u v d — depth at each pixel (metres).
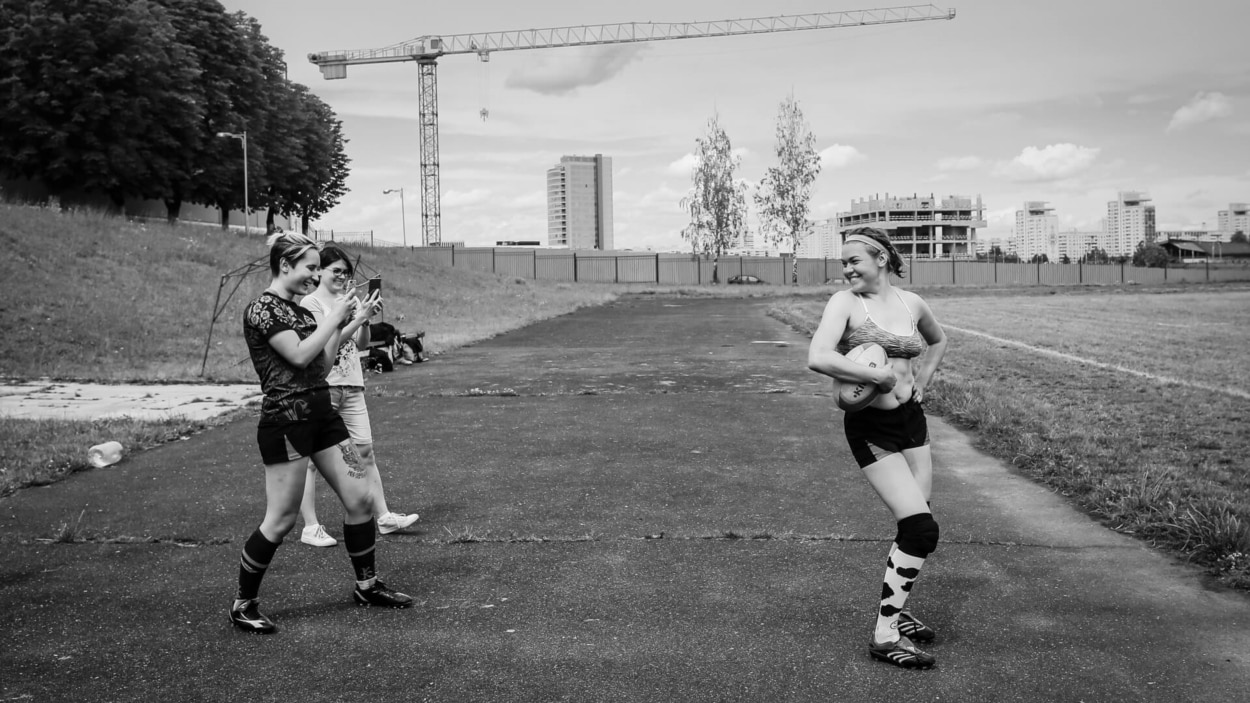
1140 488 6.37
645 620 4.47
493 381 13.83
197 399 12.51
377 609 4.70
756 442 8.88
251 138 51.06
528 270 66.69
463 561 5.44
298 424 4.38
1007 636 4.22
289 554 5.65
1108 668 3.87
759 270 67.19
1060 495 6.71
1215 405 10.05
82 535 6.04
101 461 8.16
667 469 7.76
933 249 160.38
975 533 5.82
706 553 5.51
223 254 30.08
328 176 67.31
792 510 6.43
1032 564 5.22
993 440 8.45
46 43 40.16
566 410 11.00
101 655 4.16
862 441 4.05
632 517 6.31
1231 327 22.05
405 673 3.92
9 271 21.42
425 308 30.22
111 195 44.09
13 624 4.55
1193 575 4.99
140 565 5.46
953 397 10.54
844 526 6.02
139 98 41.50
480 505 6.68
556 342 20.94
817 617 4.48
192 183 46.31
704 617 4.50
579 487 7.17
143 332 19.55
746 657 4.02
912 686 3.72
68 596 4.94
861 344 4.03
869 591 4.82
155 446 9.12
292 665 4.02
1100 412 9.58
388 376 14.70
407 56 117.44
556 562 5.39
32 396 12.95
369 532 4.70
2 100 40.34
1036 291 49.97
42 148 40.62
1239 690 3.65
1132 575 5.02
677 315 31.12
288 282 4.45
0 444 8.74
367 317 4.63
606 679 3.82
